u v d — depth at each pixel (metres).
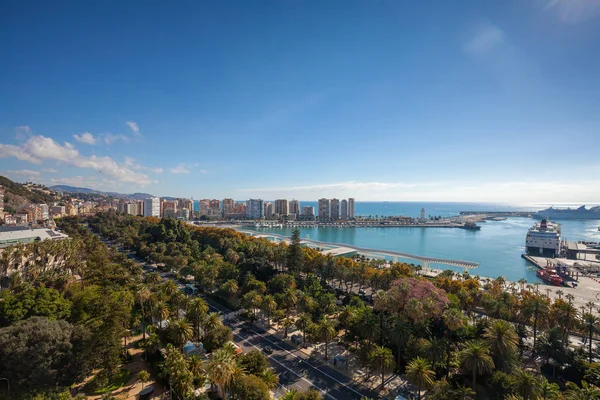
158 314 91.81
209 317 88.56
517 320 107.00
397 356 84.38
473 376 66.56
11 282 123.25
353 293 141.50
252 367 68.25
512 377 64.75
